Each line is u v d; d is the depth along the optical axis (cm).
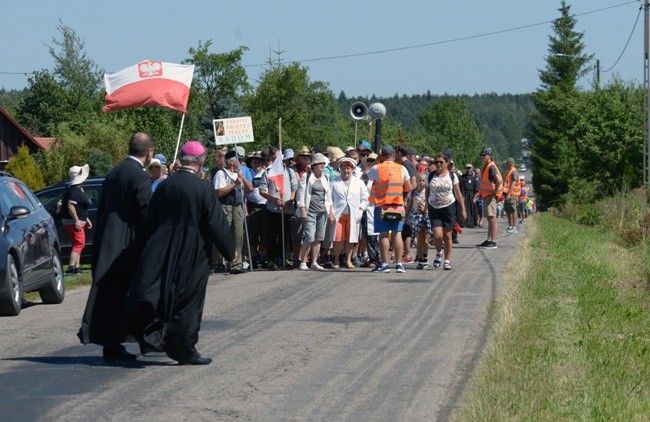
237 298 1770
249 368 1127
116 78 2284
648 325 1518
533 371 1075
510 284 1864
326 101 8269
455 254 2691
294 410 923
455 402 950
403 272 2203
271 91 8088
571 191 6134
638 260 2731
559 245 2819
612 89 5962
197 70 8362
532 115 11994
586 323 1468
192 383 1046
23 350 1270
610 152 5862
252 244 2362
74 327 1484
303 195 2272
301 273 2212
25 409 927
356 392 999
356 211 2342
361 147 2566
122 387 1026
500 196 2894
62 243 2564
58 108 9481
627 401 987
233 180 2211
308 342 1299
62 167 5303
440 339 1309
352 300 1719
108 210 1166
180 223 1116
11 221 1683
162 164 2264
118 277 1162
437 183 2238
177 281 1114
